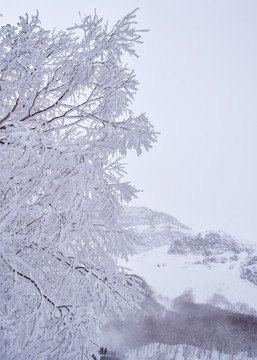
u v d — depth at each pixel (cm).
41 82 349
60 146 311
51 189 301
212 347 11138
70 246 330
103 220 355
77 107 357
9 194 312
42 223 318
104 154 342
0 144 301
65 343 288
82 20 333
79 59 338
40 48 329
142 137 366
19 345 276
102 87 362
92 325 302
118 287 337
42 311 272
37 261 340
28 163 290
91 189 306
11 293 287
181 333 12388
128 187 348
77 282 328
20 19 302
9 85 324
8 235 284
